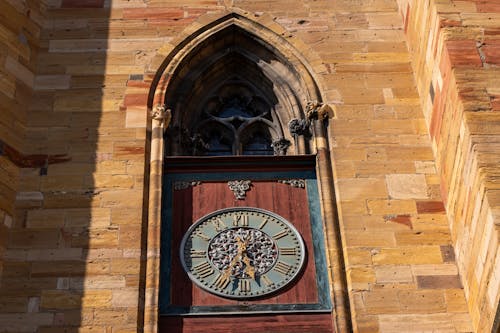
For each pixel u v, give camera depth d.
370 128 24.91
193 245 22.62
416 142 24.62
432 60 24.20
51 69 26.11
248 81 27.94
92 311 20.94
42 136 24.42
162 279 21.95
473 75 22.05
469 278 20.92
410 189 23.50
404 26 27.67
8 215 22.48
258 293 21.73
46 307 20.98
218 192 23.81
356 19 28.06
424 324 20.91
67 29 27.22
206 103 27.56
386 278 21.66
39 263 21.72
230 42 27.97
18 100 24.78
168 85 26.20
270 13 28.12
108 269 21.69
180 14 27.94
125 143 24.39
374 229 22.59
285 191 23.89
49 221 22.56
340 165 23.97
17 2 26.56
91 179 23.48
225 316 21.38
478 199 20.23
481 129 20.94
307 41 27.45
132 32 27.38
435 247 22.28
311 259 22.45
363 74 26.47
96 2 28.02
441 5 23.67
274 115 27.09
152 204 23.08
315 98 25.80
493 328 19.23
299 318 21.38
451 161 22.38
